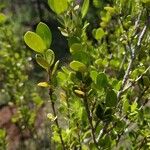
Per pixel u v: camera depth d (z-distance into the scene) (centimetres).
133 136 27
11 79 56
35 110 55
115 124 23
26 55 61
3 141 47
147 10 25
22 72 59
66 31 21
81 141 24
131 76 26
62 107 24
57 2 20
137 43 25
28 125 55
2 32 57
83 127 24
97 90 20
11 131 85
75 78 19
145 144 26
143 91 25
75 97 23
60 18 21
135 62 28
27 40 18
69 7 21
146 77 24
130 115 24
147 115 27
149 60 29
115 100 20
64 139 24
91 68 22
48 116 23
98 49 31
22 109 54
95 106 21
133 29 27
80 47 20
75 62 19
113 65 32
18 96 56
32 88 59
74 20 21
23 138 62
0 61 56
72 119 24
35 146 57
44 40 19
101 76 20
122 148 29
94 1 35
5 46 57
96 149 23
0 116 95
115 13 28
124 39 27
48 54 19
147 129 26
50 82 20
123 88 24
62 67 22
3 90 58
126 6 28
